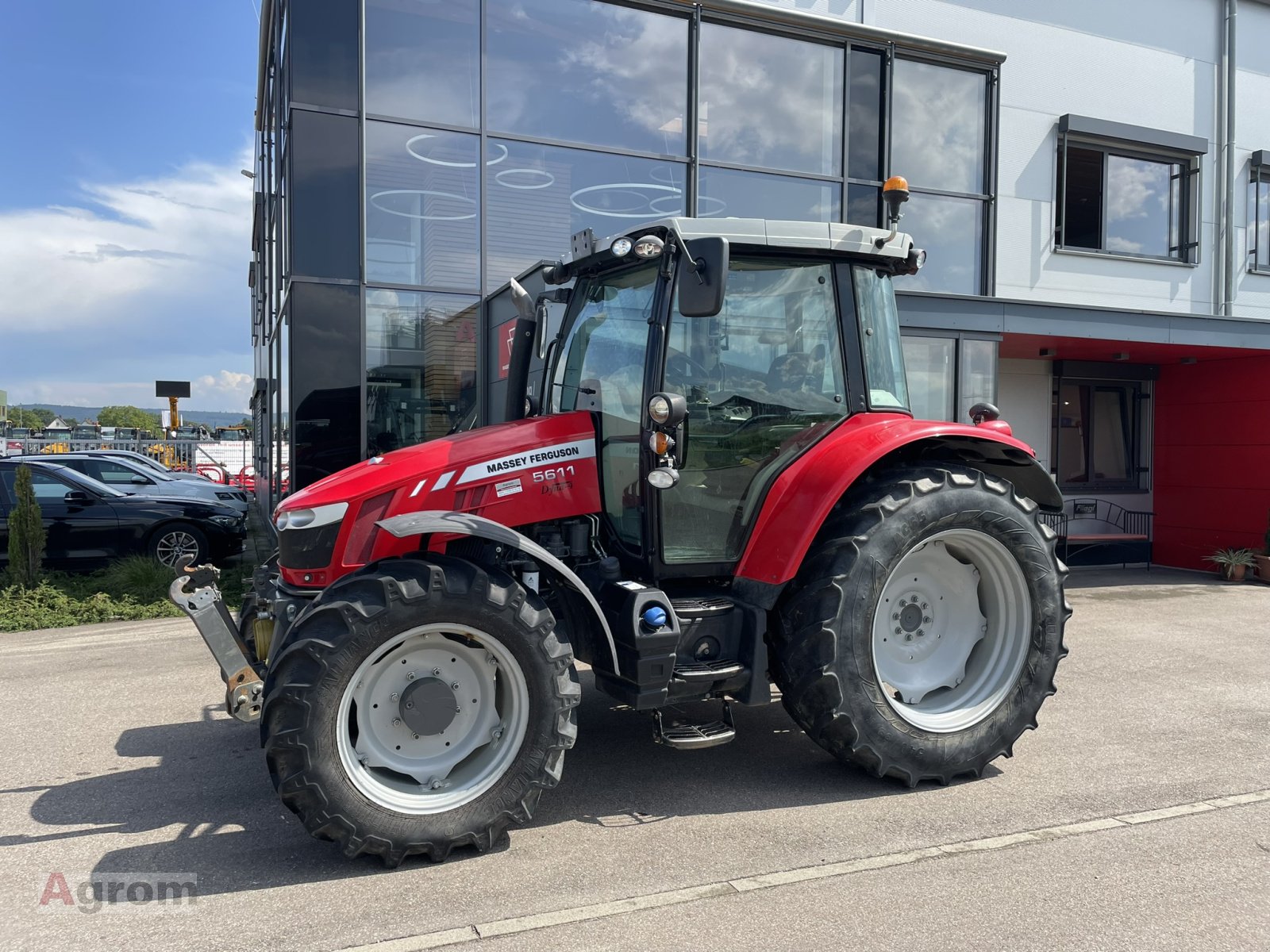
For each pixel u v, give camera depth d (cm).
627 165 871
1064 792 373
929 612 405
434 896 283
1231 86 1162
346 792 293
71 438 2589
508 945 254
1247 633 715
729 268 381
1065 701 516
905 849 317
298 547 349
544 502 371
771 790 373
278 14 884
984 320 845
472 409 807
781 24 916
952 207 1009
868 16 985
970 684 401
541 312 449
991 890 287
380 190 774
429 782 314
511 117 824
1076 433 1148
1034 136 1075
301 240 742
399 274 782
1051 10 1077
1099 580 1029
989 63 1009
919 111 989
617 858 309
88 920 269
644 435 356
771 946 254
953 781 386
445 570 311
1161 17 1138
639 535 369
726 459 379
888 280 428
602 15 857
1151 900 281
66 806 359
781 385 391
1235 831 334
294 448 745
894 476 387
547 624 320
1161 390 1171
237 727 463
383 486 348
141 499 996
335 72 746
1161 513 1170
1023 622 398
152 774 396
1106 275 1119
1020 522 393
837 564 359
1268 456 1043
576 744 429
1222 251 1170
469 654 324
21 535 872
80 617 764
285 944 255
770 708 488
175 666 592
